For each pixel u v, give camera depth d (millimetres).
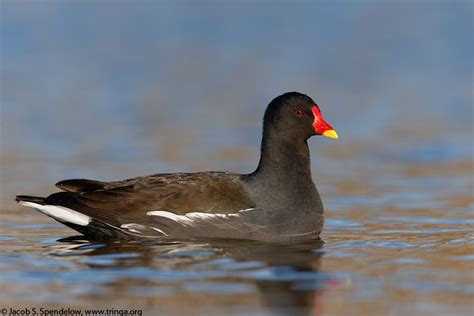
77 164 18609
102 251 11117
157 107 25688
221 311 8555
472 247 11438
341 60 32406
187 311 8555
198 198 11711
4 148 20312
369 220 13656
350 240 11953
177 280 9625
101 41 36312
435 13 38469
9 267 10297
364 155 20109
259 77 29969
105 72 30906
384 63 31750
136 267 10219
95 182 12094
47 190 16188
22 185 16625
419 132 22203
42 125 23047
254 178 12133
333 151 20625
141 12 41344
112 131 22453
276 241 11766
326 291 9219
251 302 8820
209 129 22828
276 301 8867
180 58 33469
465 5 39281
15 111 24703
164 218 11656
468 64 31062
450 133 22047
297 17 39625
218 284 9461
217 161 19016
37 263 10500
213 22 39469
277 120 12281
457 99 26031
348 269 10141
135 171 17891
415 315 8461
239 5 41875
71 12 40406
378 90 27594
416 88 27703
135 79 29969
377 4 40625
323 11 40344
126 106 25797
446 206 14820
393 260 10617
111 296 9070
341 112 24672
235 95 27469
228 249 11141
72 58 33188
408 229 12852
